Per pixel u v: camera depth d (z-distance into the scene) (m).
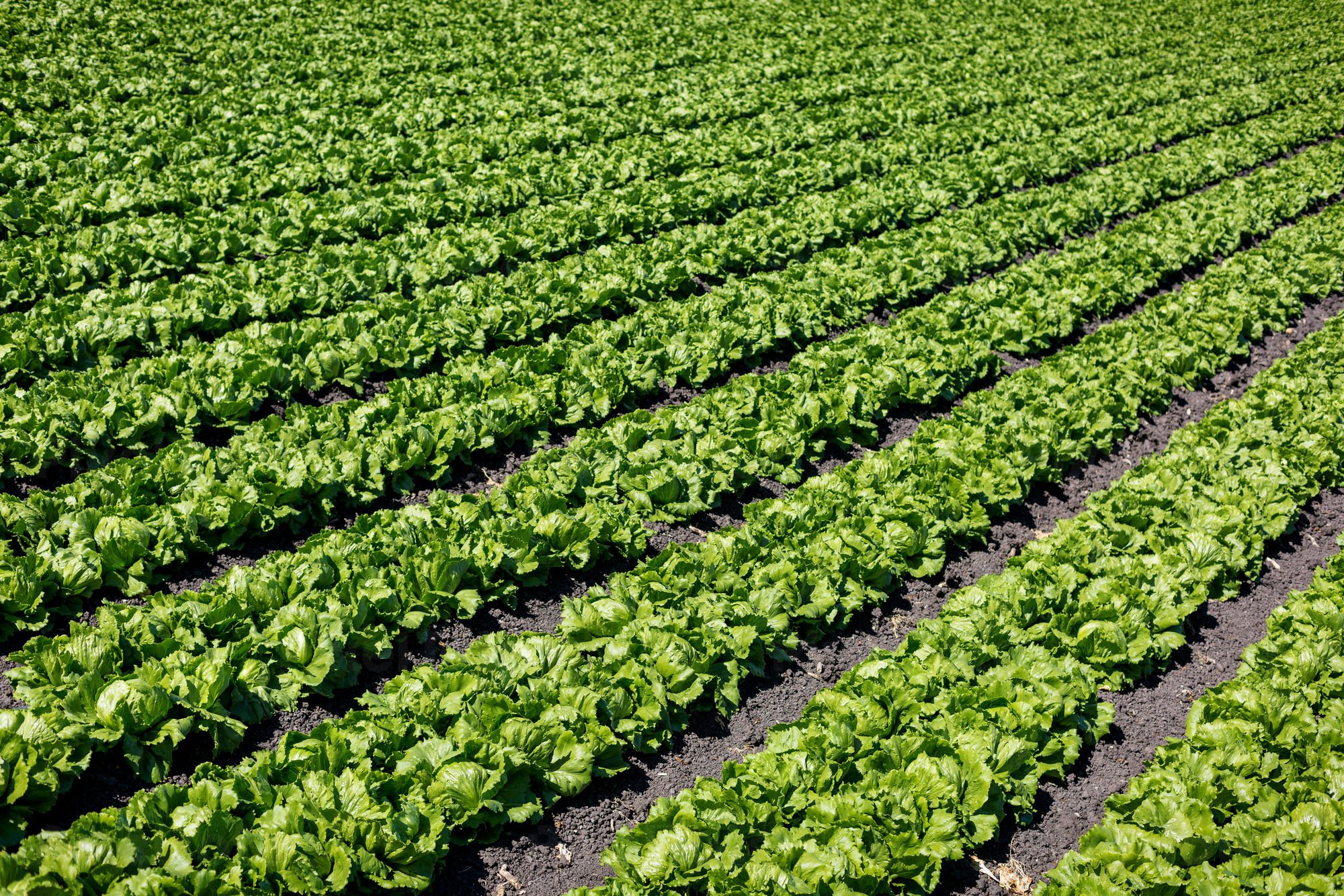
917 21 32.22
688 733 6.86
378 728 5.98
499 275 12.06
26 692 5.89
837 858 5.55
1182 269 15.89
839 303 12.72
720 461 9.23
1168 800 6.27
